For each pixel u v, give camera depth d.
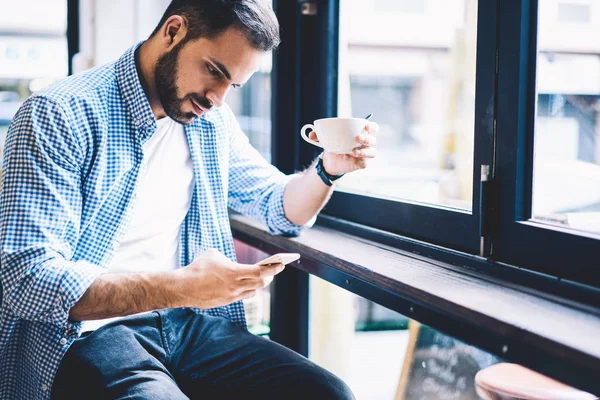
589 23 1.03
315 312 1.82
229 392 1.25
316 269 1.35
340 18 1.69
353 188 1.65
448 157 1.40
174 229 1.37
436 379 1.59
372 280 1.12
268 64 2.01
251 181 1.51
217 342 1.31
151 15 2.36
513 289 1.00
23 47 2.44
